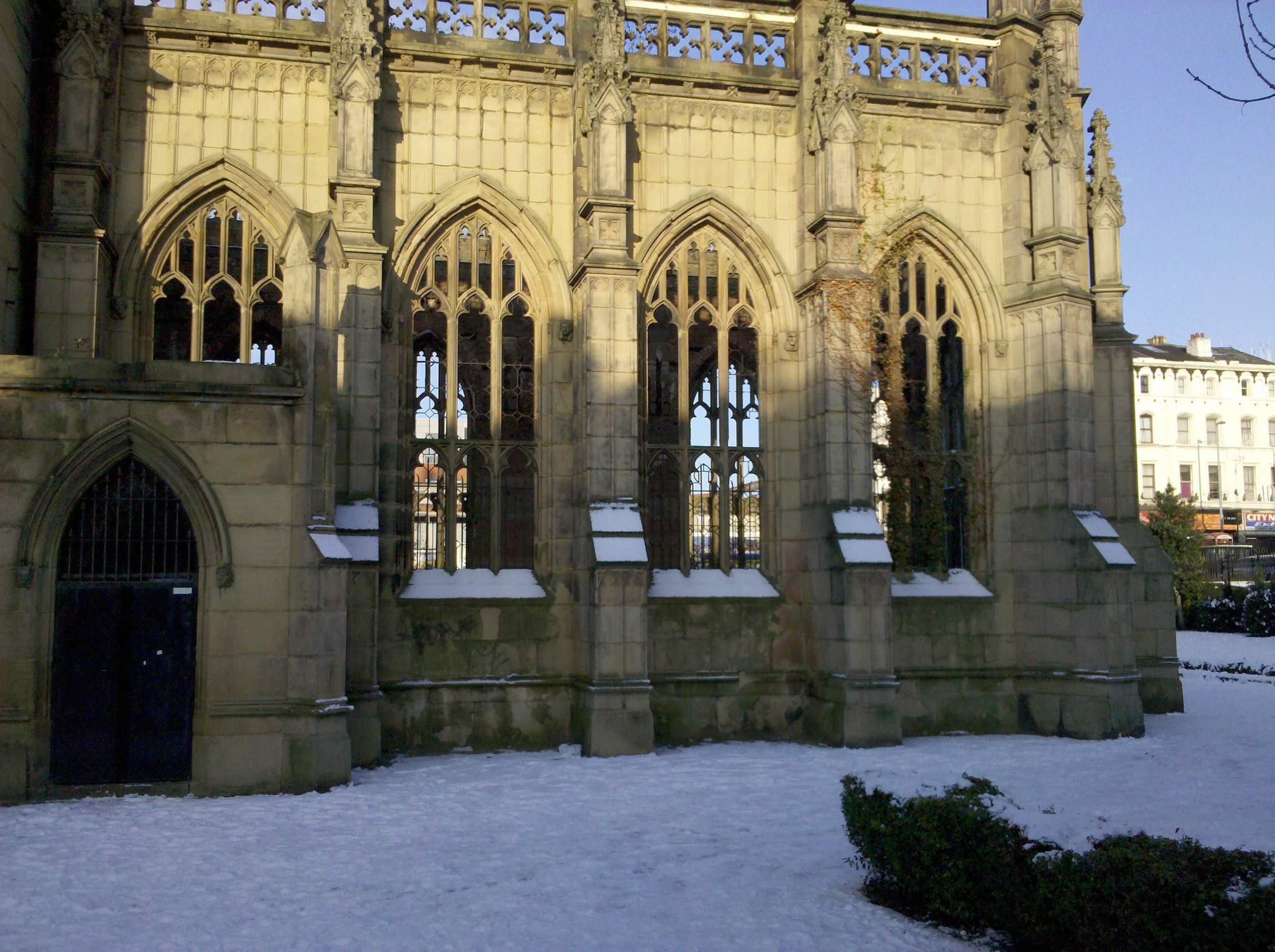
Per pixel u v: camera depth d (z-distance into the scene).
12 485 15.29
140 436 15.77
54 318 18.28
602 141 20.70
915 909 10.30
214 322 25.25
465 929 9.70
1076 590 21.88
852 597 20.44
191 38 20.25
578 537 20.83
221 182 20.25
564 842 13.00
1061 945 8.91
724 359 22.78
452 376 21.34
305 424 16.39
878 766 18.22
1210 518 91.00
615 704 19.34
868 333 21.42
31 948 9.18
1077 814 10.43
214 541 15.94
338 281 18.20
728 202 22.59
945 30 24.22
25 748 15.02
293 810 14.62
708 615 21.72
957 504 23.75
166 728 15.79
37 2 19.39
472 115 21.61
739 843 12.97
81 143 18.69
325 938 9.45
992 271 23.73
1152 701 24.55
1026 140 23.59
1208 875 8.21
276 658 16.03
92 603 15.67
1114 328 25.30
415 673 20.19
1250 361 97.69
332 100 20.28
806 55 22.66
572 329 21.58
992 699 22.70
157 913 10.13
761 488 22.72
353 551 18.89
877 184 23.33
